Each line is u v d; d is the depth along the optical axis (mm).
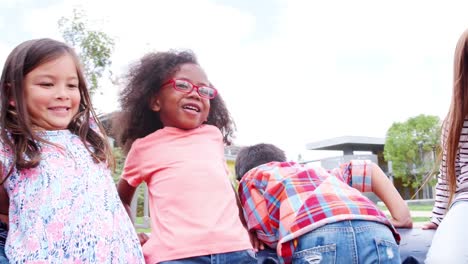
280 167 1933
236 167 2270
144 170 1875
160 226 1722
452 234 1687
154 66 2016
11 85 1569
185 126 1963
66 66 1626
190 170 1786
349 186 1854
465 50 1920
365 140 19484
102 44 6047
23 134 1533
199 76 1991
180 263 1612
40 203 1468
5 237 1578
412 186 19828
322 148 19656
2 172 1523
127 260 1518
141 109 2080
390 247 1658
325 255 1620
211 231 1658
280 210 1790
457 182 1934
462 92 1921
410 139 19500
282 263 1712
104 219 1521
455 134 1930
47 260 1401
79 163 1584
